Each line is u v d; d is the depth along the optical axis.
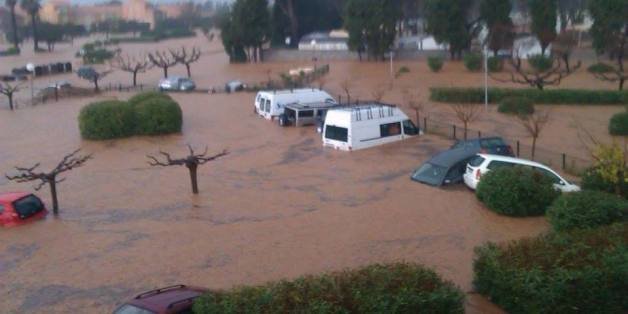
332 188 25.22
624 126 34.69
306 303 11.20
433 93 48.59
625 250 13.10
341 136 32.31
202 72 79.44
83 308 15.33
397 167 28.25
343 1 101.31
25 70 79.69
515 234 19.25
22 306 15.57
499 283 13.30
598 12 69.94
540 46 77.69
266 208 22.86
